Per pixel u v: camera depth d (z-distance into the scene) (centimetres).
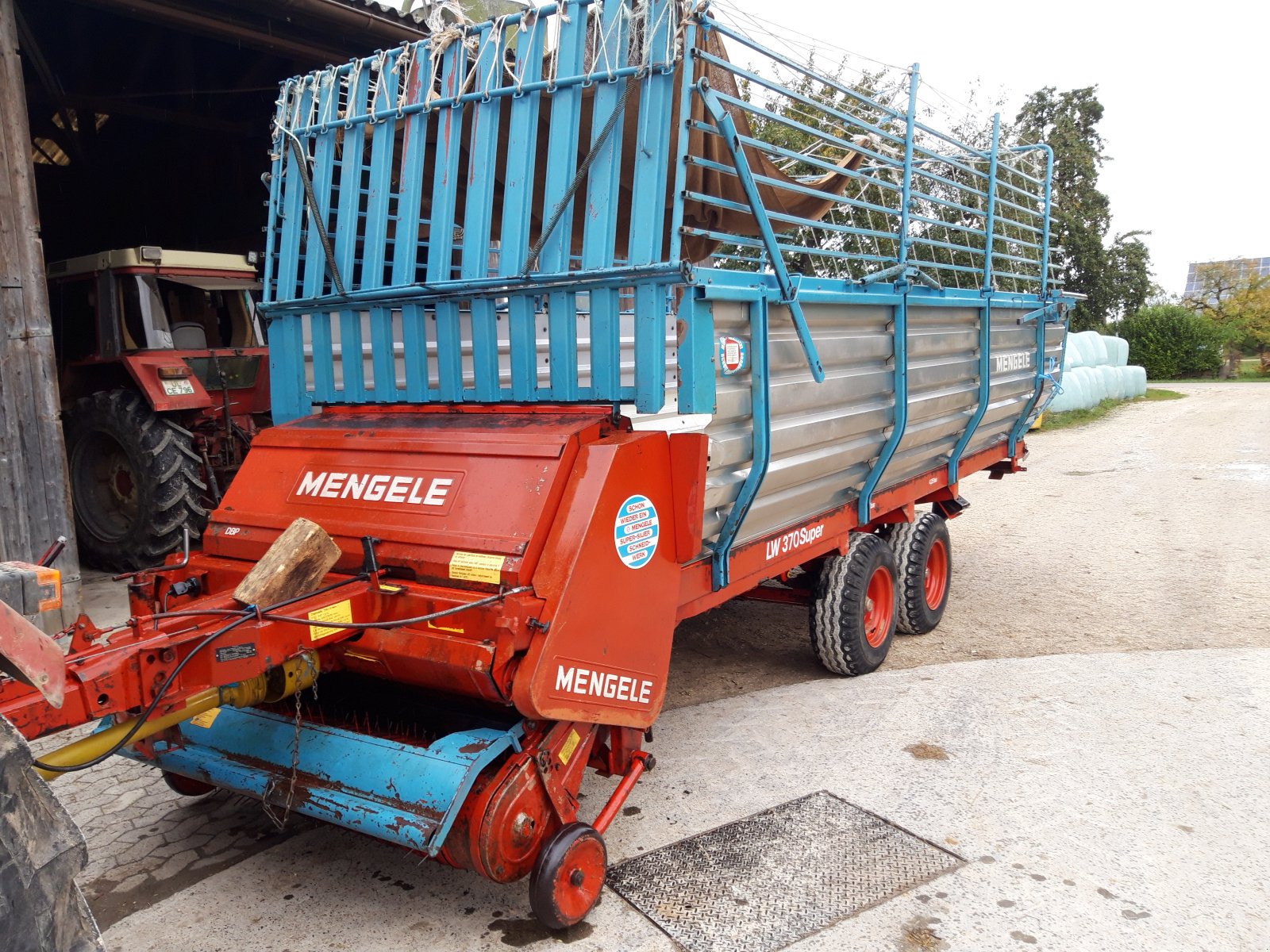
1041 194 741
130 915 297
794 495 394
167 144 1081
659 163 294
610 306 305
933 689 473
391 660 286
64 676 184
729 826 339
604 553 278
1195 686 466
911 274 436
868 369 420
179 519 669
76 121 1044
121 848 339
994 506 993
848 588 465
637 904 292
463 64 341
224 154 1068
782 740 415
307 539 261
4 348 530
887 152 479
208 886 313
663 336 299
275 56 870
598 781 380
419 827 245
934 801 355
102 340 689
